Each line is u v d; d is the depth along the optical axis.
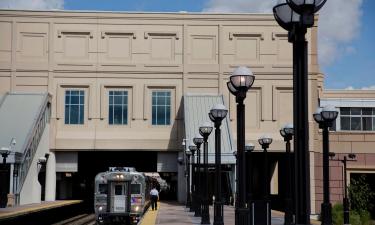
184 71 54.75
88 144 53.19
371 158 52.50
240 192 16.28
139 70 54.56
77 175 63.38
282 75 54.94
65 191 59.03
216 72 54.88
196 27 55.34
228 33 55.28
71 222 38.81
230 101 54.41
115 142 53.41
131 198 33.06
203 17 55.34
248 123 54.38
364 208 43.09
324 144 22.98
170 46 55.19
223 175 52.84
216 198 21.95
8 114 48.41
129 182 33.06
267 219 20.27
